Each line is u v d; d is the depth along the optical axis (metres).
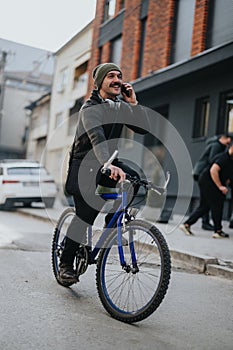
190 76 11.92
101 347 2.81
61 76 28.31
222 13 11.22
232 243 7.01
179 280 4.92
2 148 46.38
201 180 7.56
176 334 3.16
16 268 5.02
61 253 4.19
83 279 4.64
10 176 13.27
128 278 3.43
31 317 3.33
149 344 2.92
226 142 8.59
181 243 6.76
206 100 12.36
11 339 2.86
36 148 36.62
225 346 2.97
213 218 7.58
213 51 10.59
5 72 45.34
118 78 3.75
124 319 3.36
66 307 3.65
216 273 5.27
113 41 17.80
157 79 12.91
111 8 18.19
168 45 13.40
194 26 12.00
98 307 3.71
